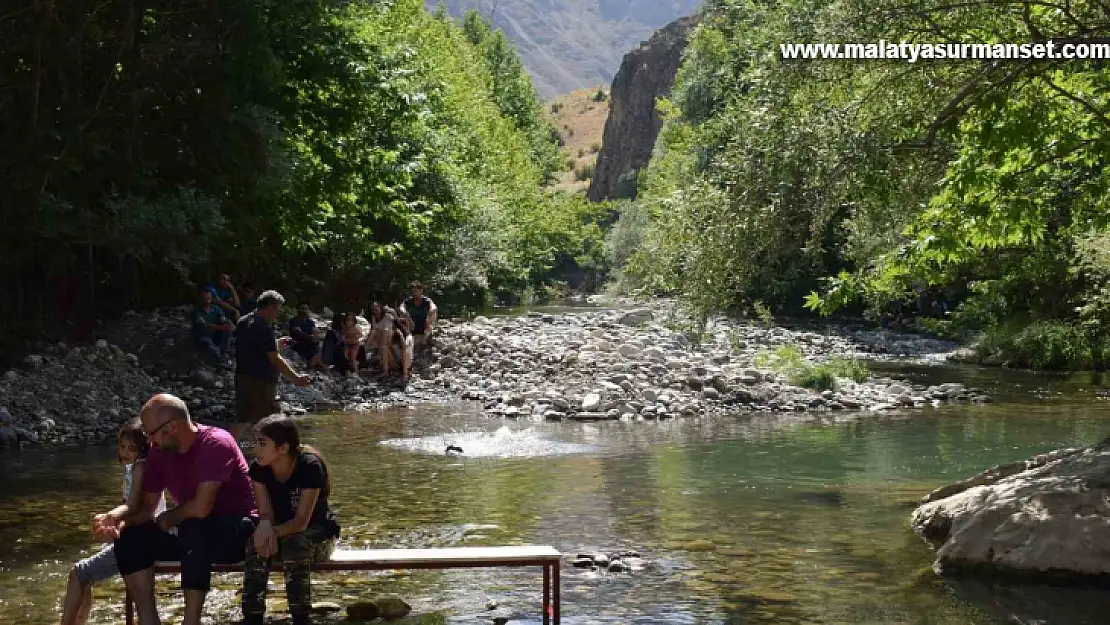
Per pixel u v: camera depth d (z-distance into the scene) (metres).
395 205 29.72
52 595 7.27
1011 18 10.84
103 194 20.91
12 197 19.11
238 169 22.06
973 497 8.77
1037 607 6.91
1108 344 25.69
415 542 8.77
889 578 7.65
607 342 23.64
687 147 48.28
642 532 9.19
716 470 12.31
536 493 10.91
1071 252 26.84
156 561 6.45
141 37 21.44
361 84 25.47
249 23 21.44
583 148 170.50
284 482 6.62
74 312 21.25
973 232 12.75
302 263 30.92
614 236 73.44
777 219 9.96
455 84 52.97
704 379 19.70
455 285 42.81
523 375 20.81
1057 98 11.59
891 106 10.38
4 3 19.16
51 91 20.02
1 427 14.37
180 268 20.91
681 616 6.75
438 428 15.77
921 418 17.23
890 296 14.77
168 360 19.34
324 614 6.81
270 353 13.45
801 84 10.38
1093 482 8.17
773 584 7.51
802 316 42.22
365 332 23.75
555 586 6.55
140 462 6.46
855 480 11.72
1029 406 18.75
